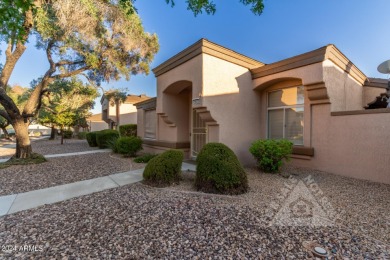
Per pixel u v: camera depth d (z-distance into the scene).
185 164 8.15
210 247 2.60
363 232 2.97
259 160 6.77
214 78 7.01
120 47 9.33
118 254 2.45
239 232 2.95
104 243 2.67
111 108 20.02
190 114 9.86
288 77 7.03
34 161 8.31
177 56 7.86
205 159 4.88
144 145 12.48
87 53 8.79
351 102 7.86
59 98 15.67
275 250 2.54
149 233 2.92
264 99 8.41
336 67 6.73
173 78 8.32
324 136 6.59
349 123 6.02
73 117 18.28
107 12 7.75
